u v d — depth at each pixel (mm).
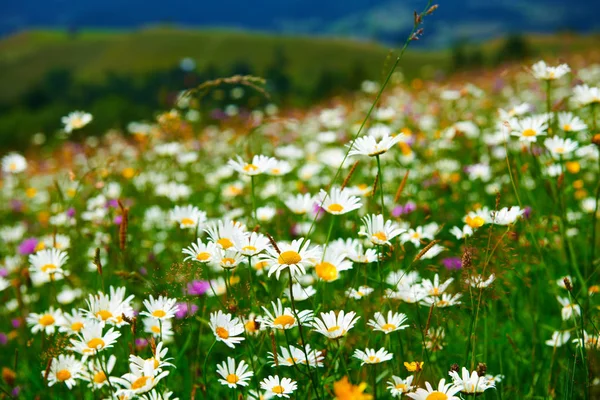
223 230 2320
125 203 5277
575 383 2418
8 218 7973
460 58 25000
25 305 3986
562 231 3285
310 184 5844
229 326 2244
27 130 52031
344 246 2842
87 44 150375
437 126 7309
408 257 3367
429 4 2291
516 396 2529
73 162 8602
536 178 4066
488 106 8633
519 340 2979
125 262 3418
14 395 2713
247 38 133625
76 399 2865
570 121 3686
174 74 34438
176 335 3104
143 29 156625
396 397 2342
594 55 13117
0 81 130375
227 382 2164
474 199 4863
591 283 3199
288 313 2168
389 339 2412
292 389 2104
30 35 169125
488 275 2424
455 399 1852
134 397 2086
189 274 2320
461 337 2865
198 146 7629
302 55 118750
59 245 3939
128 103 38781
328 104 12062
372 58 114500
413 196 4645
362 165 5578
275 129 9156
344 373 2533
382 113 5820
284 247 2150
